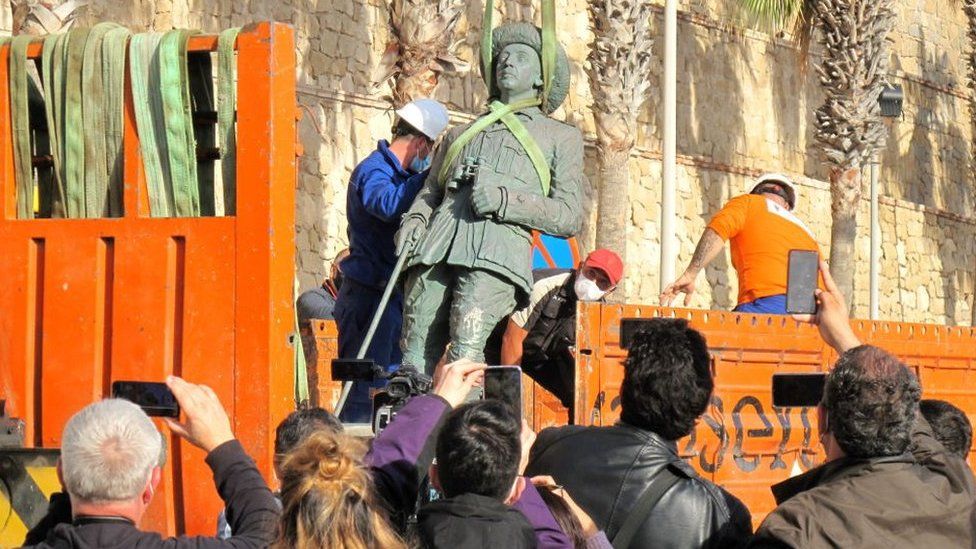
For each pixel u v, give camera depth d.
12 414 10.83
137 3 31.12
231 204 10.62
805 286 9.67
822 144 44.06
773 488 8.55
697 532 8.35
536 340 12.57
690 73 46.41
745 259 16.16
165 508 10.38
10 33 28.30
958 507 7.85
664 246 30.11
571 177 12.65
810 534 7.62
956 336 15.28
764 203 16.27
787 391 9.32
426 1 23.98
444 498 7.61
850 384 7.95
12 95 11.17
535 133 12.64
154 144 10.86
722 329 12.52
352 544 6.65
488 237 12.15
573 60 42.31
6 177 11.12
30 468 10.16
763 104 49.41
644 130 44.50
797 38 44.75
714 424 12.23
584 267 12.52
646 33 35.91
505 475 7.48
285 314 10.42
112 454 7.18
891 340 14.30
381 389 9.42
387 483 8.04
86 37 11.09
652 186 43.97
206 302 10.44
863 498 7.71
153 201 10.83
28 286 10.96
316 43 35.16
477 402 7.68
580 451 8.65
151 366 10.53
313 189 34.47
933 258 57.41
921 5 60.03
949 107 61.12
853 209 43.75
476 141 12.61
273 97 10.46
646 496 8.40
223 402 10.34
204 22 32.69
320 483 6.75
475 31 38.97
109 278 10.80
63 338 10.81
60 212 11.25
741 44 48.59
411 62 24.09
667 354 8.65
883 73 44.09
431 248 12.31
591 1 35.47
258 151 10.43
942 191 59.84
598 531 8.09
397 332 14.68
